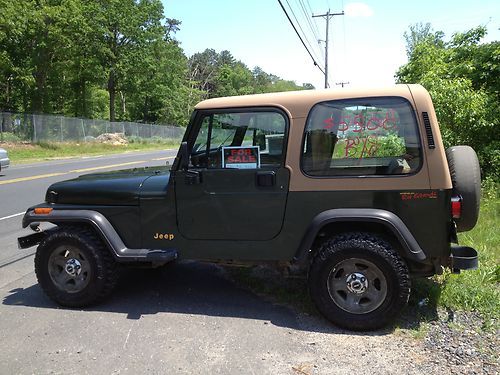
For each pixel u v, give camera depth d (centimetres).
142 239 437
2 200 1092
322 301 388
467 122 884
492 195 827
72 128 3509
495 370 319
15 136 2944
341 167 386
